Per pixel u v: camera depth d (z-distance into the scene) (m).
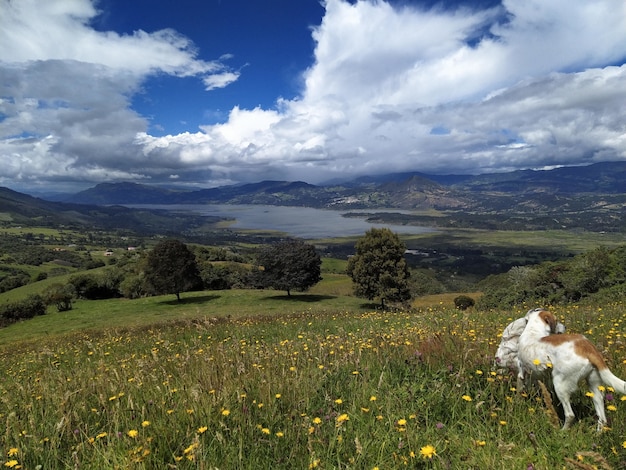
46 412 5.25
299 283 58.44
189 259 61.06
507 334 5.85
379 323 14.07
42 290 88.50
